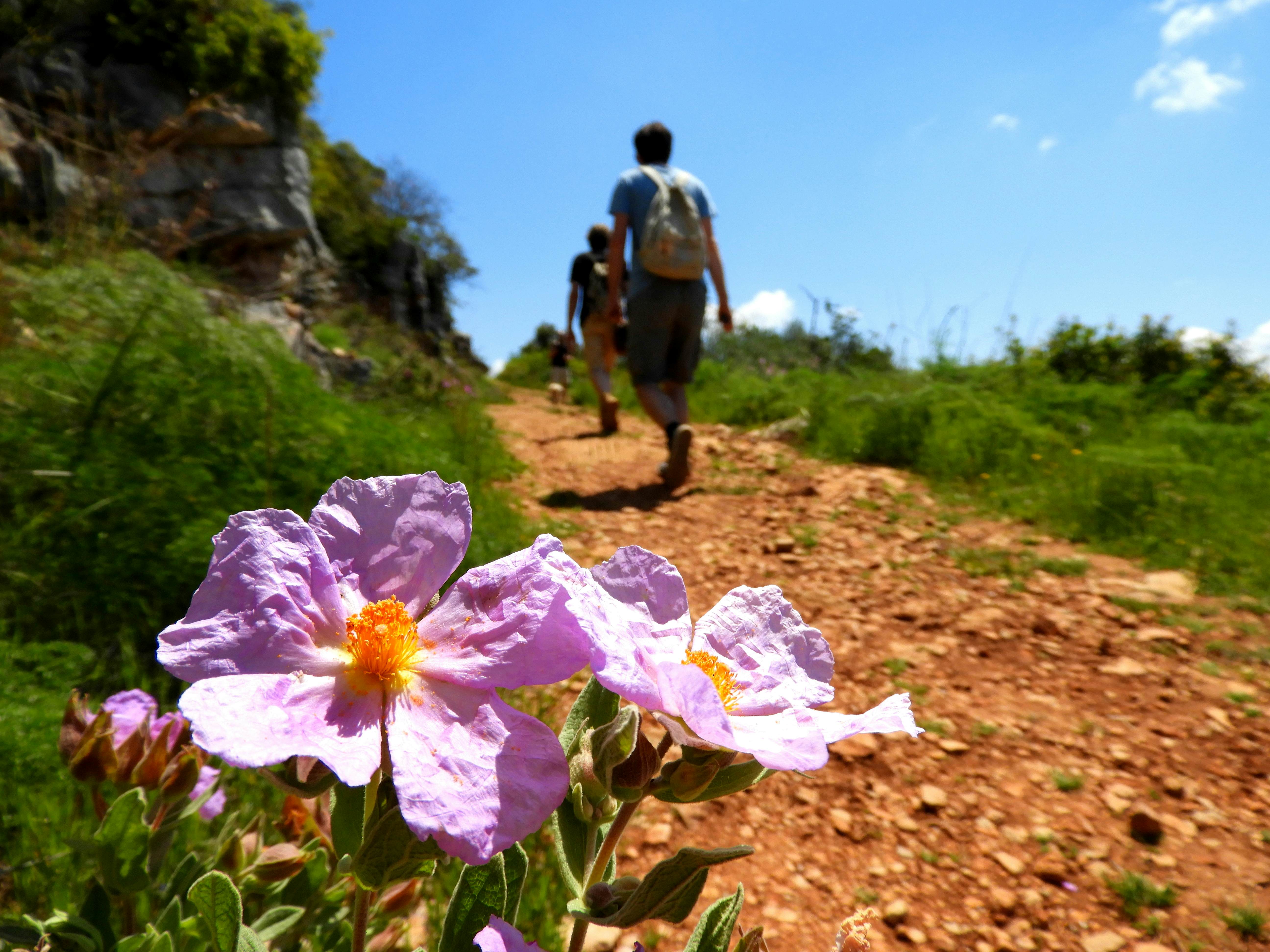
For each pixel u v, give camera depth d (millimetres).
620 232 6285
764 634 897
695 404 10672
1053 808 2648
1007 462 6590
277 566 736
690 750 746
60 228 5461
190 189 12094
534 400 14008
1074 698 3328
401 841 673
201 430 3516
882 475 6812
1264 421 7004
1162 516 5227
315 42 13906
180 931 1111
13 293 3750
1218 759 2898
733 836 2484
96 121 8922
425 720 691
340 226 24609
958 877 2344
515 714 707
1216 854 2438
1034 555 4898
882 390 8422
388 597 792
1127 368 11719
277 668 697
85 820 1763
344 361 10812
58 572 2705
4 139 7547
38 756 1847
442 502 825
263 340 4199
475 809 633
